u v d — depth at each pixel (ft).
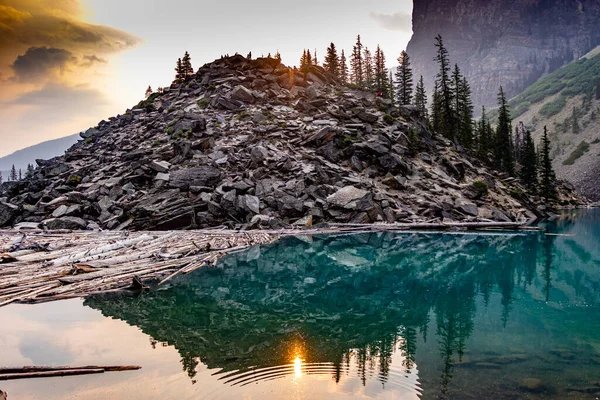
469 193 166.20
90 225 124.16
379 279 65.31
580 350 34.27
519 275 67.92
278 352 33.63
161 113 229.25
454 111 264.93
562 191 343.67
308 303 51.19
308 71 259.60
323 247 95.61
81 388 27.02
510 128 310.04
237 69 260.21
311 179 141.08
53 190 151.64
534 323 42.52
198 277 64.69
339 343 36.01
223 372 29.19
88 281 58.49
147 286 57.06
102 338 37.19
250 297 53.93
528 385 27.50
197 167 136.87
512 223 131.03
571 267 74.23
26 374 29.01
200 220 123.44
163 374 29.07
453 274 68.95
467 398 25.23
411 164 177.06
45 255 73.61
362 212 131.95
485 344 35.94
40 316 43.98
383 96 284.82
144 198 128.06
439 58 277.44
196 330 39.78
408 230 122.72
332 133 170.40
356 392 25.96
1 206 134.41
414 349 34.63
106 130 236.43
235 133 177.47
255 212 125.90
